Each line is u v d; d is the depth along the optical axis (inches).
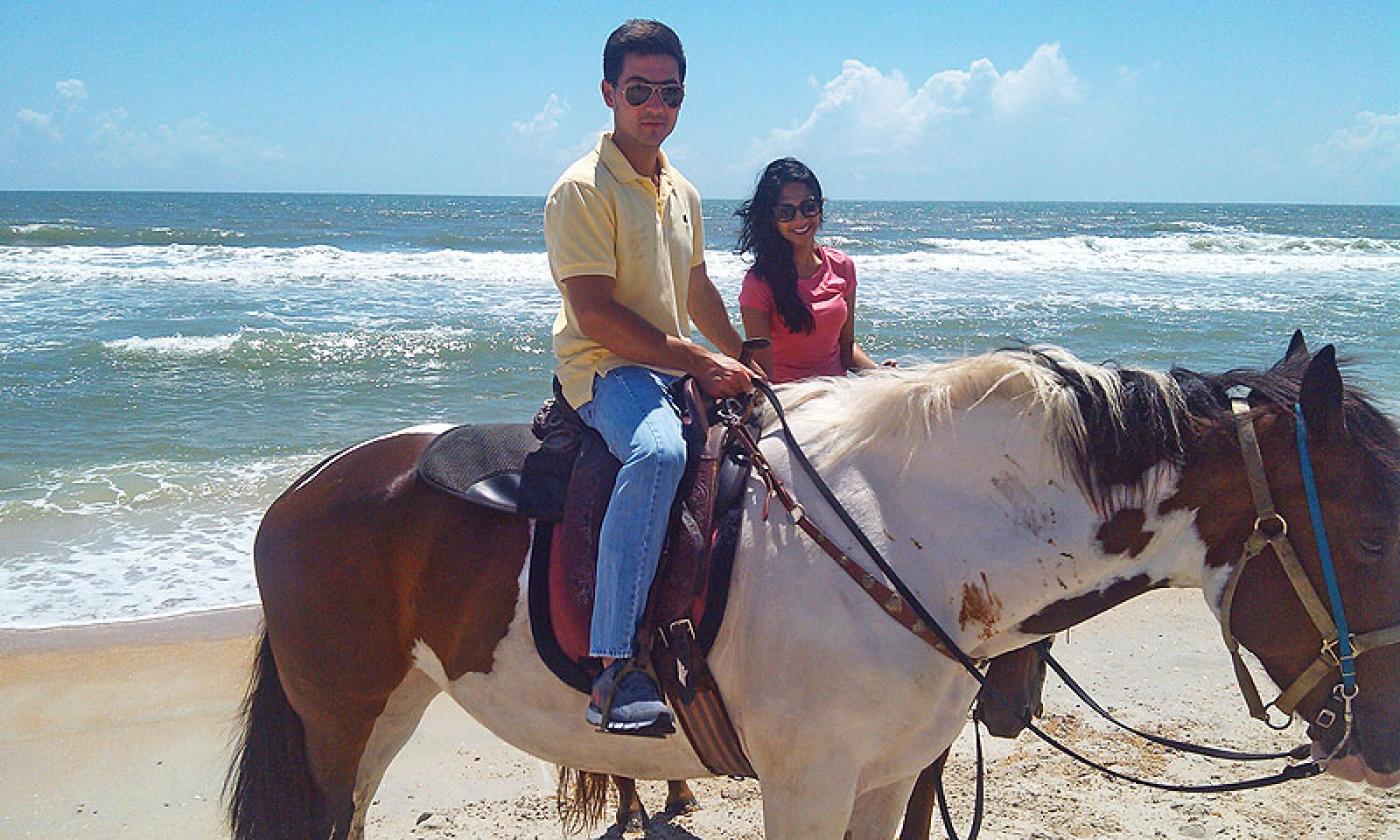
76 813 174.2
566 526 109.0
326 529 121.3
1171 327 725.9
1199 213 4744.1
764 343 120.0
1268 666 103.0
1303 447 96.8
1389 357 604.7
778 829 105.9
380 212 2930.6
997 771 190.1
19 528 302.4
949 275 1067.9
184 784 183.9
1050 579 103.3
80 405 444.1
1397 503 95.7
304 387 489.7
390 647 122.3
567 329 118.6
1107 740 201.0
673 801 177.2
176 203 3969.0
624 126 115.7
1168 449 100.0
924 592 103.4
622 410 108.9
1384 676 98.3
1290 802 177.0
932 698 103.2
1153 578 104.3
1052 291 930.1
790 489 107.0
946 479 105.0
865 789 109.0
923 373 108.3
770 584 103.4
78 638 237.3
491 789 185.9
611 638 102.7
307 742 128.9
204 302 735.7
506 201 5679.1
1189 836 167.0
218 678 222.2
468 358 559.5
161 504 325.7
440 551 116.0
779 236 160.2
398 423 428.5
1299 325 742.5
